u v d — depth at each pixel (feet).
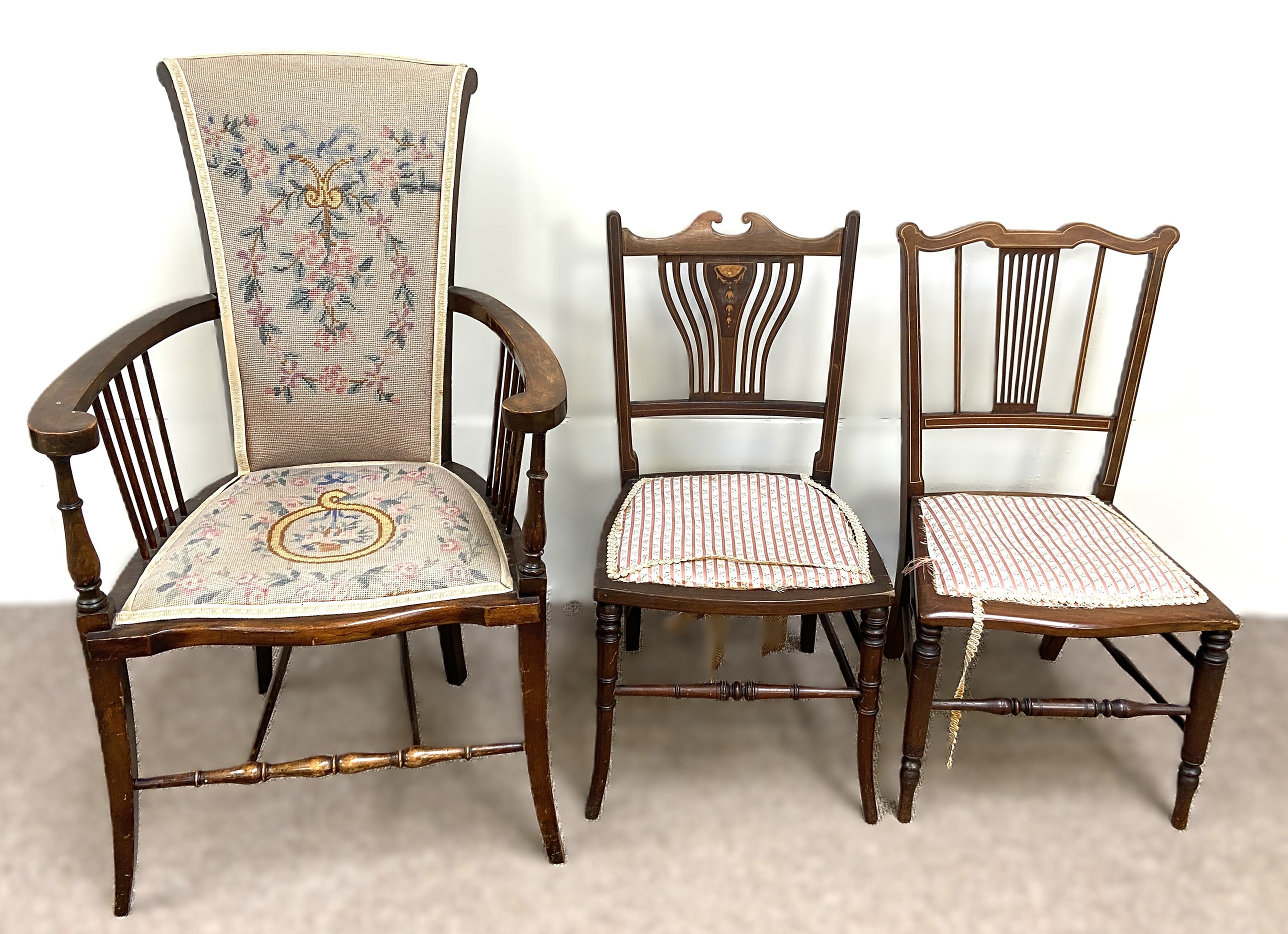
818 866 4.58
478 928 4.25
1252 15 5.32
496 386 4.86
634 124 5.60
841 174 5.72
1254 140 5.57
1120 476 6.32
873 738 4.74
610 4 5.35
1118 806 4.97
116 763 4.03
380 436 5.11
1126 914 4.33
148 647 3.81
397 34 5.41
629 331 6.04
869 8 5.36
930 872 4.55
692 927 4.25
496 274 5.93
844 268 5.16
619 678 5.90
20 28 5.23
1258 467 6.22
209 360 6.00
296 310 4.84
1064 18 5.38
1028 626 4.40
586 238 5.86
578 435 6.26
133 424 4.17
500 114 5.56
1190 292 5.90
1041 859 4.63
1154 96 5.51
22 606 6.45
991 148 5.65
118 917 4.26
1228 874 4.55
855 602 4.37
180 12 5.31
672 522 4.83
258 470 5.03
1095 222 5.80
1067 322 6.00
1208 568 6.52
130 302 5.85
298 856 4.61
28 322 5.81
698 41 5.43
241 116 4.62
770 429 6.26
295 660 6.02
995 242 5.05
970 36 5.42
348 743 5.34
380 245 4.84
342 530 4.33
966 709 4.64
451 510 4.50
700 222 5.13
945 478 6.40
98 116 5.45
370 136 4.73
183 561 4.06
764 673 6.01
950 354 6.10
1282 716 5.61
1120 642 6.31
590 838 4.74
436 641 6.25
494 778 5.13
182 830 4.74
